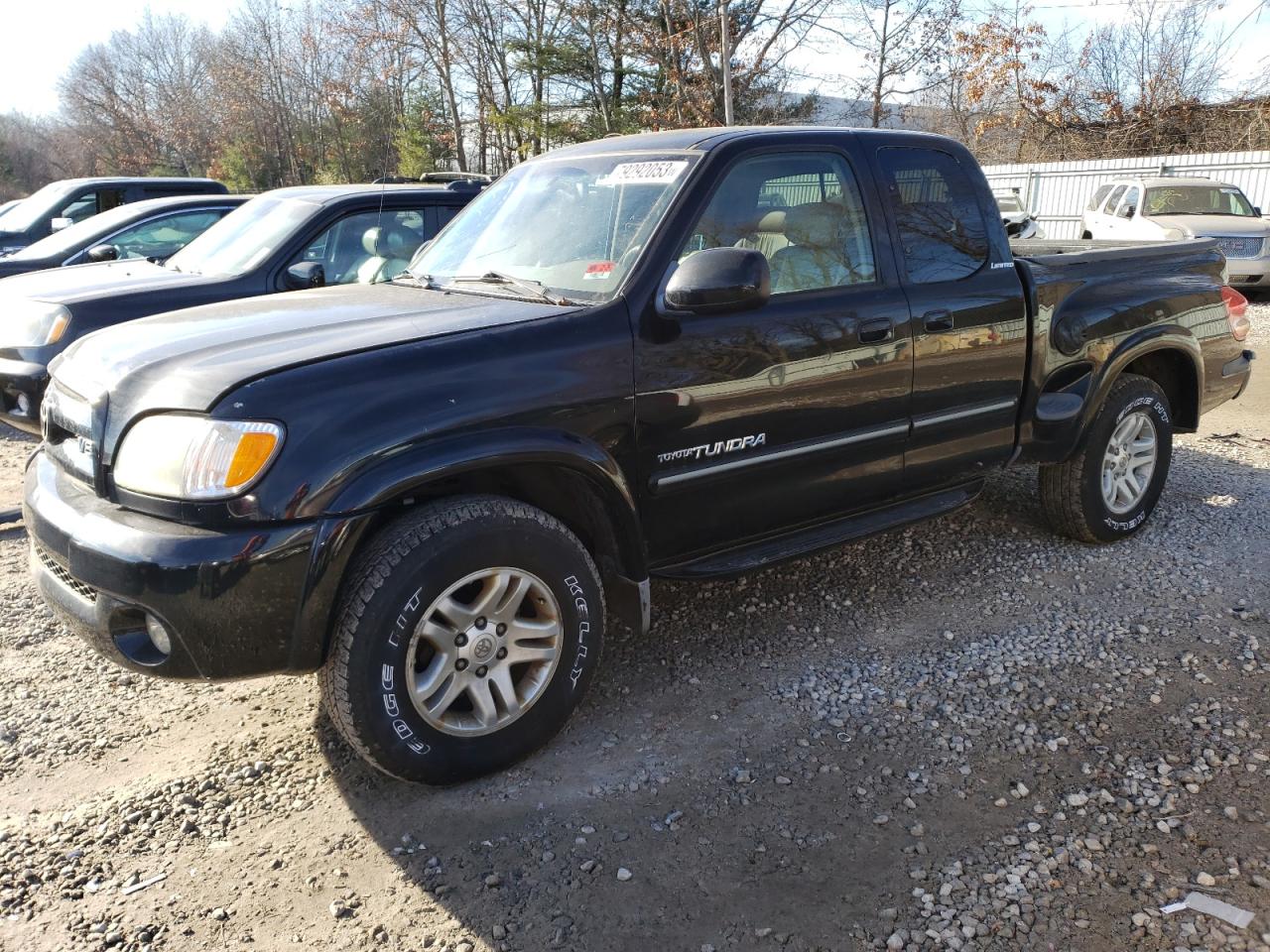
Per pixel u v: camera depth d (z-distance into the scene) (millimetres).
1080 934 2295
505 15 30500
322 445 2562
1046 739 3127
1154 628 3887
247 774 3047
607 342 3020
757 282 3008
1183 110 26672
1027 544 4836
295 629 2600
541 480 3137
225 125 46375
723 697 3449
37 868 2625
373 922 2404
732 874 2547
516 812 2824
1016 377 4207
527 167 4121
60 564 2752
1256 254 13992
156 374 2750
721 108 24016
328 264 6523
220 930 2389
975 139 28141
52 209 11625
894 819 2750
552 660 3027
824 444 3600
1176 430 5223
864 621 4031
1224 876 2475
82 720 3387
